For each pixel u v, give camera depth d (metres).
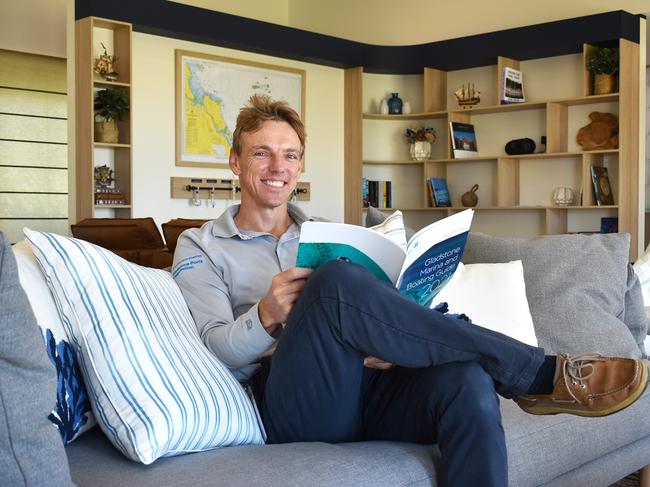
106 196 6.11
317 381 1.56
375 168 7.85
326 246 1.55
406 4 7.99
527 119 7.16
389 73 7.76
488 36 7.02
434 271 1.69
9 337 1.08
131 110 6.19
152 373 1.44
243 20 6.75
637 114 6.57
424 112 7.48
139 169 6.48
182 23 6.40
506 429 1.82
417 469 1.50
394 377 1.69
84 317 1.45
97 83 6.08
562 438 1.89
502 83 6.93
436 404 1.51
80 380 1.48
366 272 1.51
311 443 1.57
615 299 2.51
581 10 6.89
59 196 8.80
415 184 7.81
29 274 1.48
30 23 8.03
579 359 1.60
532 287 2.48
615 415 2.08
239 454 1.47
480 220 7.46
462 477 1.46
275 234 2.09
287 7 8.92
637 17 6.49
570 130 6.91
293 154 2.06
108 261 1.56
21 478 1.08
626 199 6.45
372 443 1.61
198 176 6.81
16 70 8.40
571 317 2.41
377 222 2.73
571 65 6.89
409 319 1.49
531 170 7.16
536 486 1.82
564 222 6.94
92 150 6.00
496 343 1.50
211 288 1.93
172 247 3.25
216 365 1.64
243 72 7.02
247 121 2.05
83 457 1.45
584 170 6.54
